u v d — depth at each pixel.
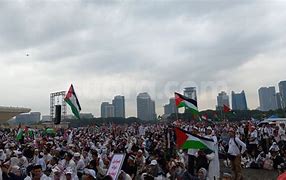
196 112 18.27
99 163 13.52
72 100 21.61
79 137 30.58
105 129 49.81
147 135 32.34
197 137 12.72
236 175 15.25
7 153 17.69
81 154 16.44
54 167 13.82
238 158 15.33
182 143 12.77
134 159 13.87
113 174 10.22
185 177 12.62
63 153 18.08
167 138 19.00
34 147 20.05
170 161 14.20
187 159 15.41
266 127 23.47
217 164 14.34
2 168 12.93
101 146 23.28
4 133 48.03
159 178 12.91
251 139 21.52
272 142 21.95
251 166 19.77
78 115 21.59
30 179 12.27
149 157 16.62
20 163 15.77
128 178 11.18
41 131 47.91
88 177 11.16
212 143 12.88
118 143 23.58
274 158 19.27
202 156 14.33
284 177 4.83
